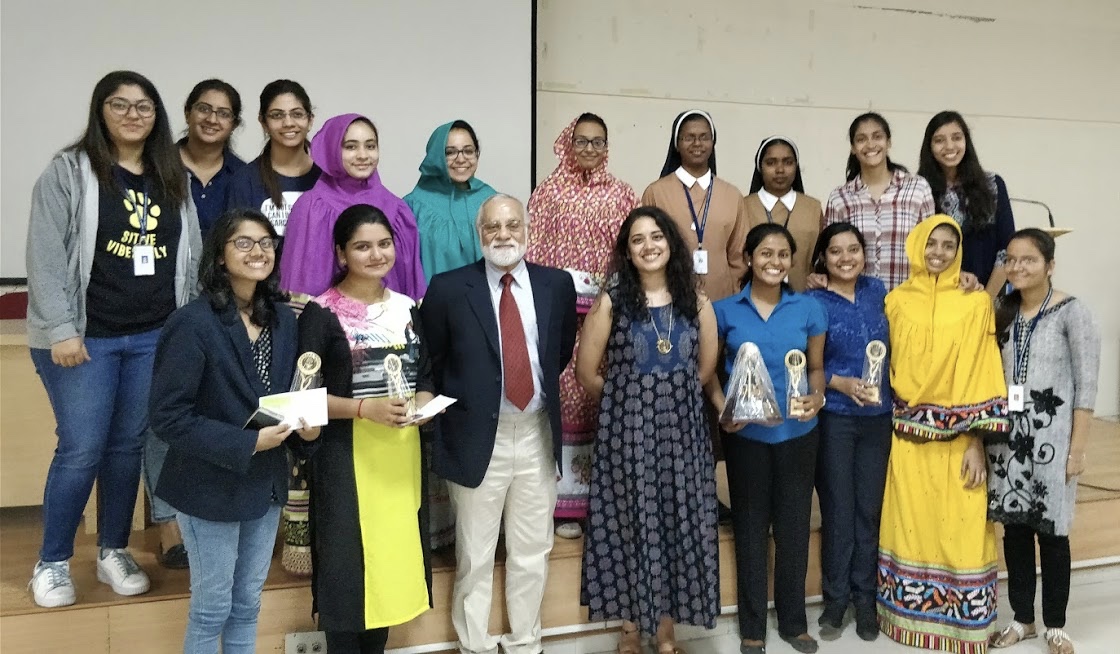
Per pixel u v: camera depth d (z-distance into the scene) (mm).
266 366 1886
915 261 2639
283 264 2461
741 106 4504
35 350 2209
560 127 4191
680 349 2396
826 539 2713
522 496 2361
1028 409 2545
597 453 2457
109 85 2094
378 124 3707
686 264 2430
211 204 2721
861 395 2523
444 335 2299
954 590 2609
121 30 3334
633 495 2395
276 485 1902
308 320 2004
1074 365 2500
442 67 3768
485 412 2242
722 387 2646
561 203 2748
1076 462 2492
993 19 4934
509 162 3908
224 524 1834
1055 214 5211
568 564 2617
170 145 2236
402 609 2150
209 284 1808
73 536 2268
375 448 2119
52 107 3279
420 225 2738
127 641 2285
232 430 1750
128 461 2312
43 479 3004
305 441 1976
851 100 4707
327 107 3627
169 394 1742
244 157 3520
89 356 2176
